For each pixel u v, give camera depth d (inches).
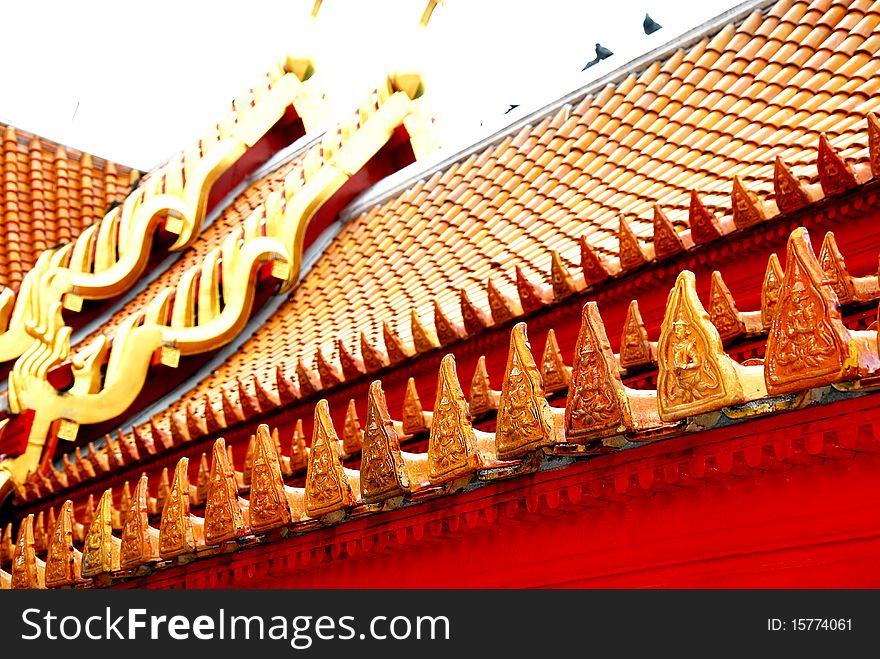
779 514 203.2
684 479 211.2
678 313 194.7
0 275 726.5
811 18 416.2
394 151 624.4
